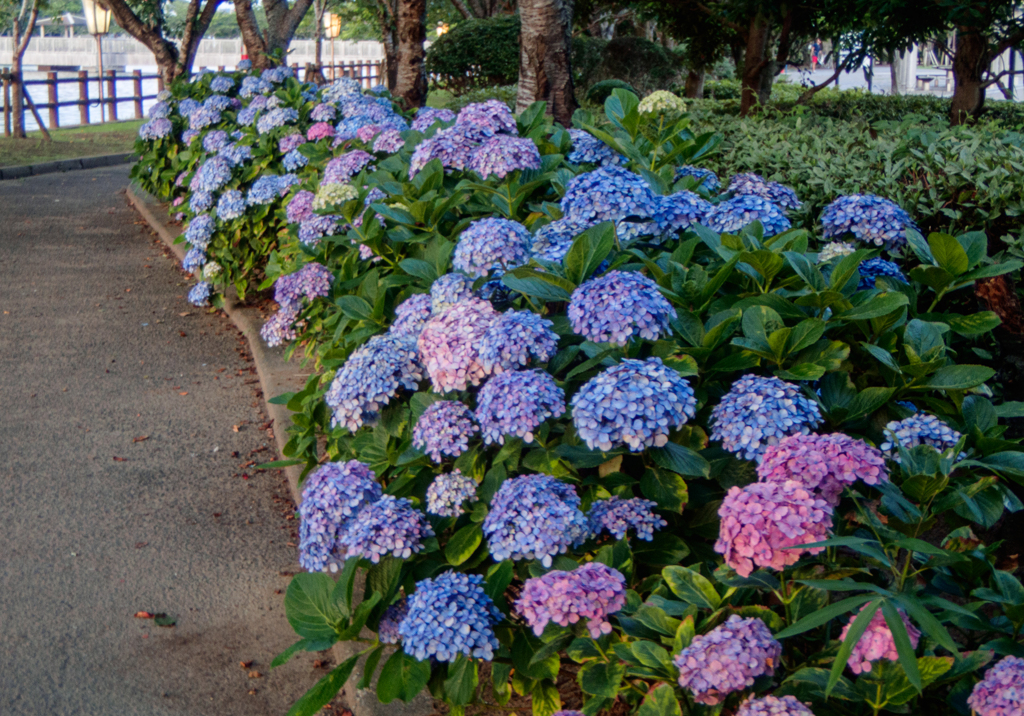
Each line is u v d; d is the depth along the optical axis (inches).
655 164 156.4
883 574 78.4
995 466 79.3
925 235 162.9
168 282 302.2
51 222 391.5
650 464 89.9
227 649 120.3
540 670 81.4
